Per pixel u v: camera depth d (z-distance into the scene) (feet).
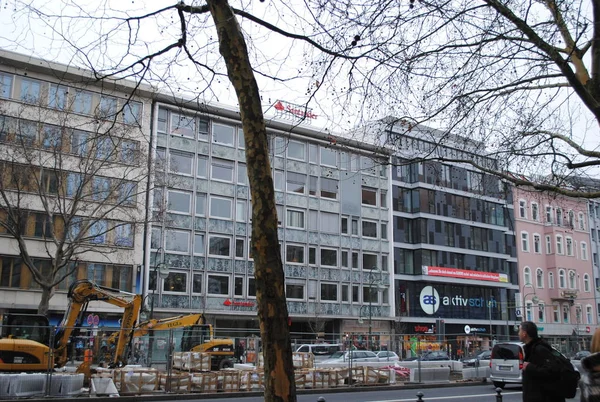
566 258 218.59
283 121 156.35
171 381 67.31
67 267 119.96
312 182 164.14
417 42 29.71
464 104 32.78
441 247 184.96
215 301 141.18
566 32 29.99
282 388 17.88
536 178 38.32
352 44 27.91
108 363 72.69
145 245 132.87
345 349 103.86
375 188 177.99
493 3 27.86
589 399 13.41
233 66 21.07
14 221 89.20
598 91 27.78
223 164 149.28
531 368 21.81
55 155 91.50
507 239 206.08
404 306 175.52
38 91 115.03
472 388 81.30
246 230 149.79
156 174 103.60
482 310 193.67
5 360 59.93
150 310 127.75
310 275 159.02
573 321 216.54
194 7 27.07
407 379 88.79
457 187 191.52
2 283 116.06
